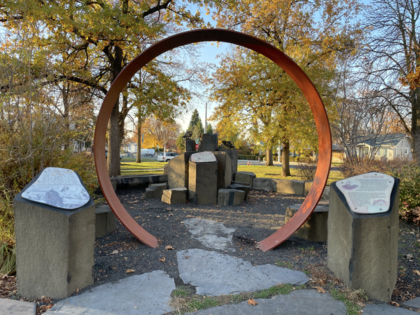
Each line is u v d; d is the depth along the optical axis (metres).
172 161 8.77
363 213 2.94
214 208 7.34
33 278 2.83
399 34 12.00
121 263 3.62
